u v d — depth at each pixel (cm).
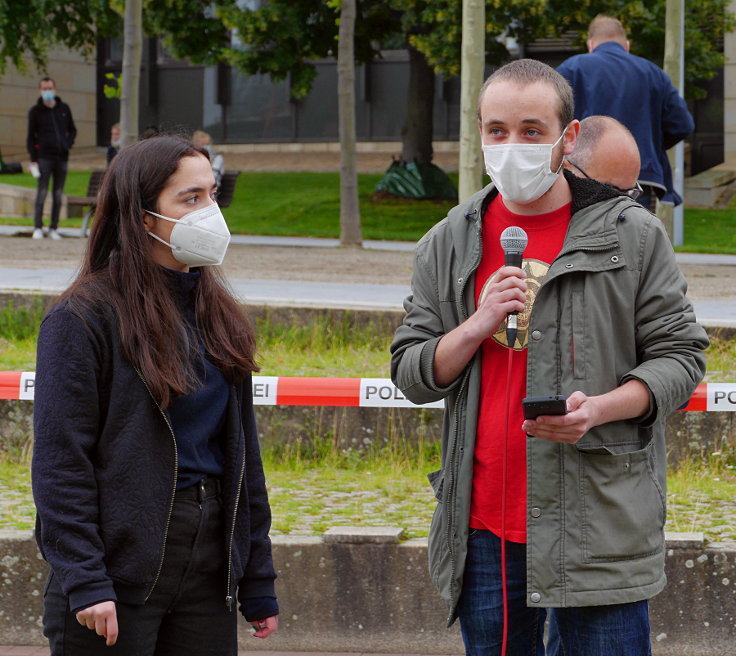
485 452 323
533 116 311
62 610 308
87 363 305
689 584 504
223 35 2411
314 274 1228
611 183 476
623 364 320
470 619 329
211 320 328
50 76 3616
